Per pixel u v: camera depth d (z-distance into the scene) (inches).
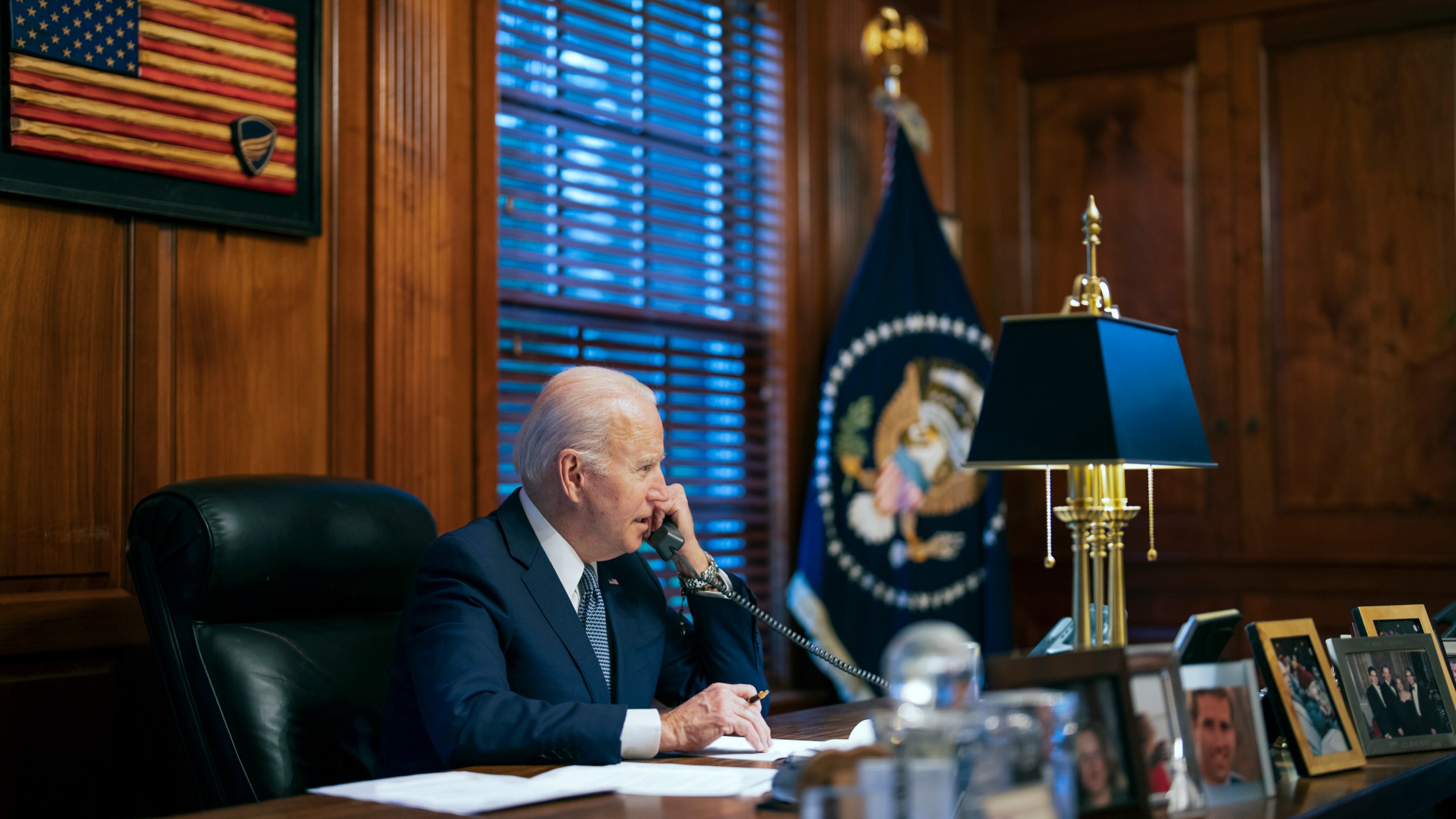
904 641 52.4
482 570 92.0
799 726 99.5
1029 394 93.7
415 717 90.0
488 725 81.2
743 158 202.1
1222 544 218.1
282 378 135.8
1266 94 219.1
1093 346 92.4
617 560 105.0
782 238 203.9
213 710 89.0
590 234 180.1
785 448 201.3
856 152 218.4
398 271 147.2
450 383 153.0
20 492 115.6
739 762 82.3
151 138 123.8
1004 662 60.0
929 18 234.5
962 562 202.7
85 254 120.9
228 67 130.4
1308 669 79.9
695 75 197.9
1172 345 100.7
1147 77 229.3
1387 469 207.2
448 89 155.2
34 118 115.9
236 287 132.3
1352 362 210.8
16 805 113.2
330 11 141.7
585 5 179.5
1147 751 64.9
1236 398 218.5
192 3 127.8
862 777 50.8
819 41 213.5
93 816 118.3
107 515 121.5
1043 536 233.0
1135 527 225.3
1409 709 85.1
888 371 200.8
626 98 183.2
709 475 193.9
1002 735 51.7
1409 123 208.2
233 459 131.1
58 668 117.1
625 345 181.3
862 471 196.7
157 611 91.3
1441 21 206.5
